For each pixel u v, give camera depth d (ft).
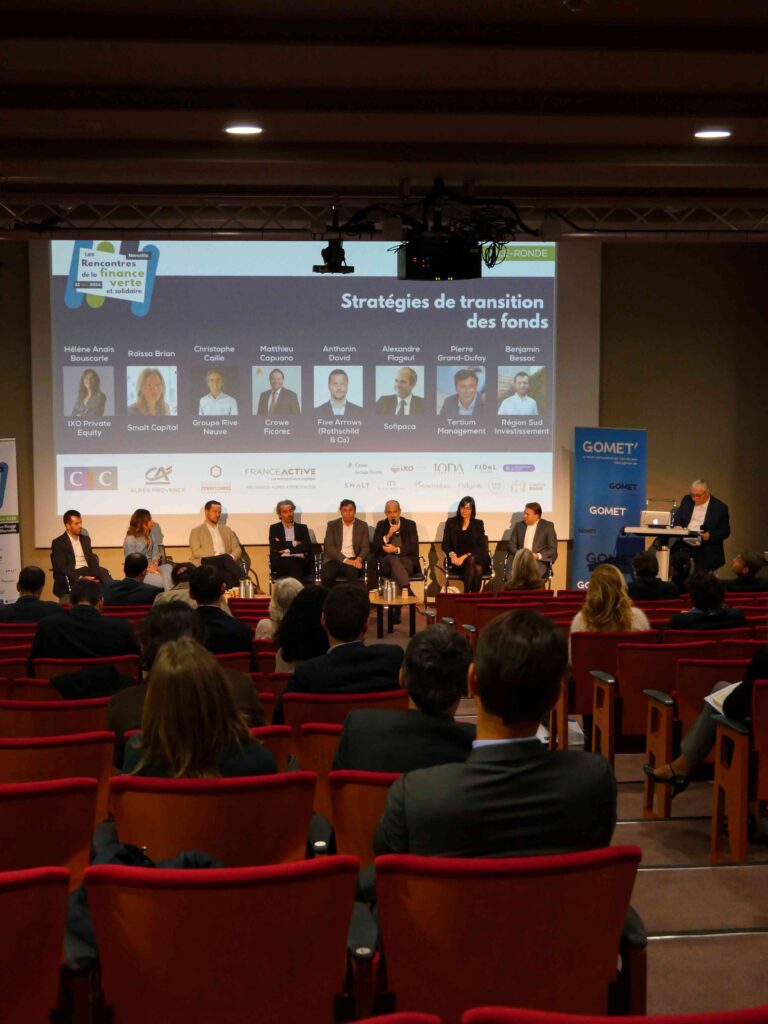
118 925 6.16
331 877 6.22
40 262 37.27
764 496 40.75
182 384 37.93
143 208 33.27
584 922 6.38
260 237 32.04
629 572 38.22
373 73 19.94
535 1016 4.27
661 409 40.32
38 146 24.43
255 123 22.33
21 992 6.29
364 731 8.93
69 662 15.06
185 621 11.81
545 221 33.50
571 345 38.78
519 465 38.91
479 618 23.59
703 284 40.11
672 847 14.06
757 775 13.52
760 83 20.72
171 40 17.75
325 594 15.08
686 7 17.17
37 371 37.47
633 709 16.70
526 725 6.85
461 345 38.55
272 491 38.37
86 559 35.73
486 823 6.66
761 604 25.71
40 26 17.57
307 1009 6.50
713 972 10.17
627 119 21.95
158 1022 6.37
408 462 38.65
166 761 8.58
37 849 8.16
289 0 16.87
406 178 27.25
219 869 6.15
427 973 6.43
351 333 38.24
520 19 17.84
